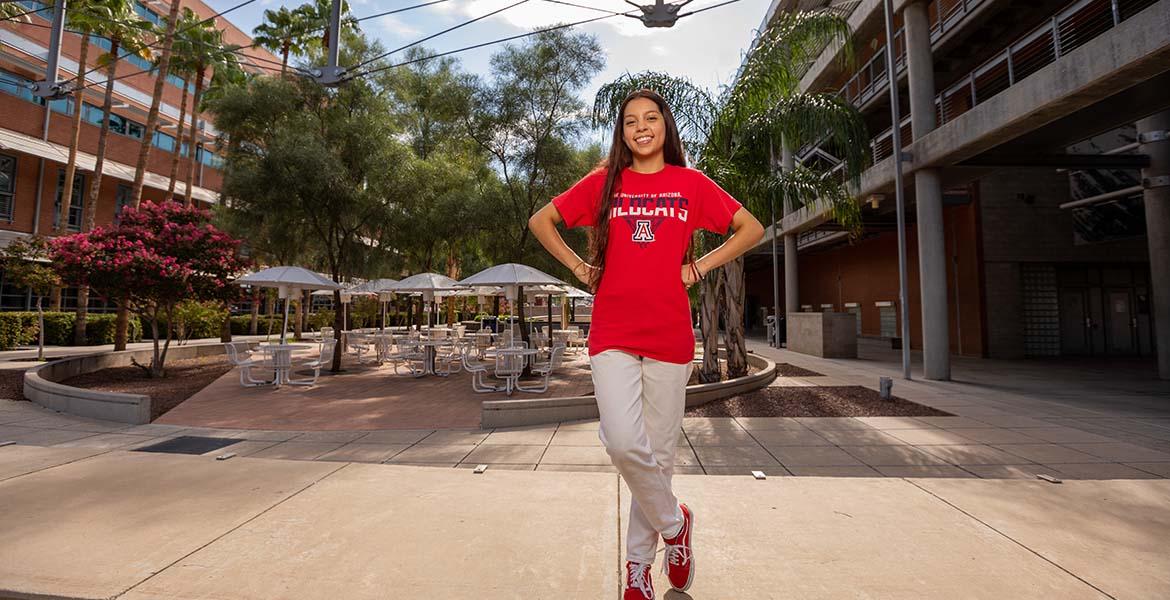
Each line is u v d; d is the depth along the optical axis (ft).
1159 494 10.69
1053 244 49.65
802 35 31.50
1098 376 35.76
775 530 8.91
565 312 87.76
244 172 40.81
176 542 8.40
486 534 8.75
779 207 31.30
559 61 41.45
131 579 7.16
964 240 51.47
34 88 27.22
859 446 17.02
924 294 34.58
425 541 8.45
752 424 20.52
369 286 47.80
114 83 76.54
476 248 54.13
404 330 73.20
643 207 6.00
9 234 59.52
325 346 35.94
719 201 6.16
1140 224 43.96
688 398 23.79
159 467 12.88
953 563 7.60
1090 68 22.75
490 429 20.26
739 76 32.19
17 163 65.10
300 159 38.99
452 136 55.21
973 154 31.81
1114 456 15.61
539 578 7.20
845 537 8.59
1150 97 26.76
